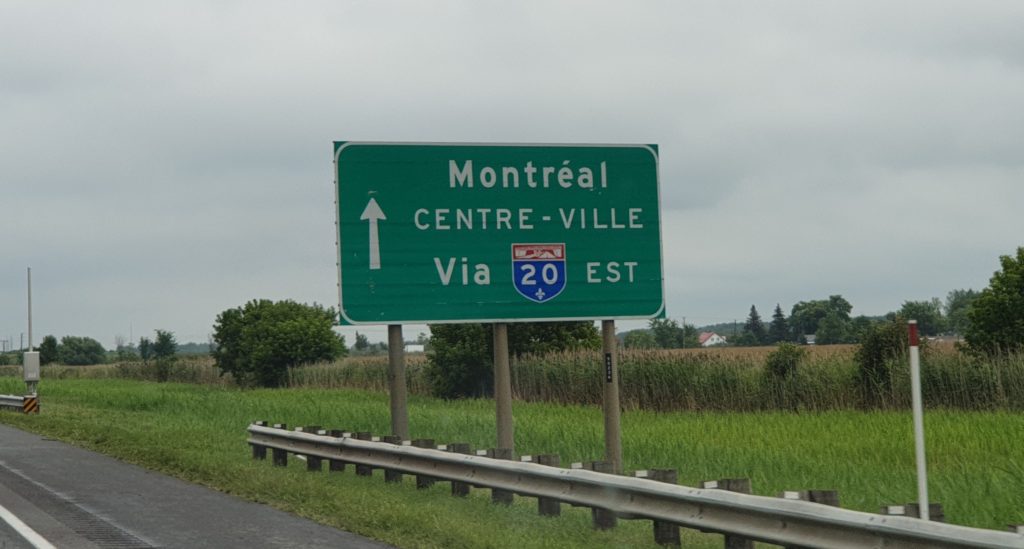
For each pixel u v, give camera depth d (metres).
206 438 28.03
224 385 79.31
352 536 12.90
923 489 10.02
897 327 34.09
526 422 30.47
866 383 33.81
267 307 79.25
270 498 16.25
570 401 40.25
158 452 22.91
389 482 18.78
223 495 16.97
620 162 21.72
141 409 44.34
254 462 22.36
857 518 9.40
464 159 21.11
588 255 21.42
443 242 20.94
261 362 76.19
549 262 21.27
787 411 33.62
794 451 21.58
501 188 21.20
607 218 21.56
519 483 14.91
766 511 10.46
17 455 24.09
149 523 13.98
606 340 21.30
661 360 37.53
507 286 21.09
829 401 34.06
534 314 21.14
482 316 20.98
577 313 21.27
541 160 21.38
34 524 13.90
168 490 17.61
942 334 117.31
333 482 18.53
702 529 11.41
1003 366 31.73
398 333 21.33
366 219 20.69
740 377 35.66
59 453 24.64
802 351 36.44
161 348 129.50
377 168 20.80
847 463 19.50
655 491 12.05
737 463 19.62
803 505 10.05
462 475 16.25
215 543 12.43
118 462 22.44
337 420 33.03
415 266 20.80
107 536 12.95
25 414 40.56
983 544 8.23
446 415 34.88
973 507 13.99
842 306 137.88
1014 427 24.02
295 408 39.91
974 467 18.55
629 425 28.98
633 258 21.61
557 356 42.47
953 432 23.67
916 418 10.11
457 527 13.02
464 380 51.00
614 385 20.95
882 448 21.59
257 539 12.70
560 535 12.97
